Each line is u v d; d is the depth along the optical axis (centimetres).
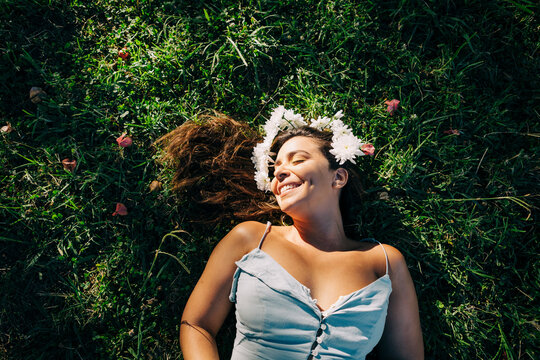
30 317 220
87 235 225
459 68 247
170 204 232
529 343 227
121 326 222
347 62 247
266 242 181
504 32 249
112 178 229
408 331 183
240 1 247
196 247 228
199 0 247
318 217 180
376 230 233
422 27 249
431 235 237
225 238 187
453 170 240
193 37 245
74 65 239
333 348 162
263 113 244
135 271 225
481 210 238
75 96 236
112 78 239
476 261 234
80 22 244
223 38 245
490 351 228
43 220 225
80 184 229
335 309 162
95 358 218
